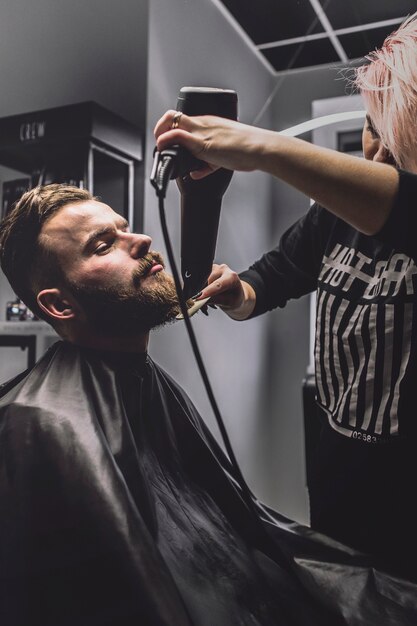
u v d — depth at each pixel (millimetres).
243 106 2824
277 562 1021
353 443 1077
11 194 2145
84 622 800
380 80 938
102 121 1910
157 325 1118
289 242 1339
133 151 2080
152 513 936
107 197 2102
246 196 2951
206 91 875
